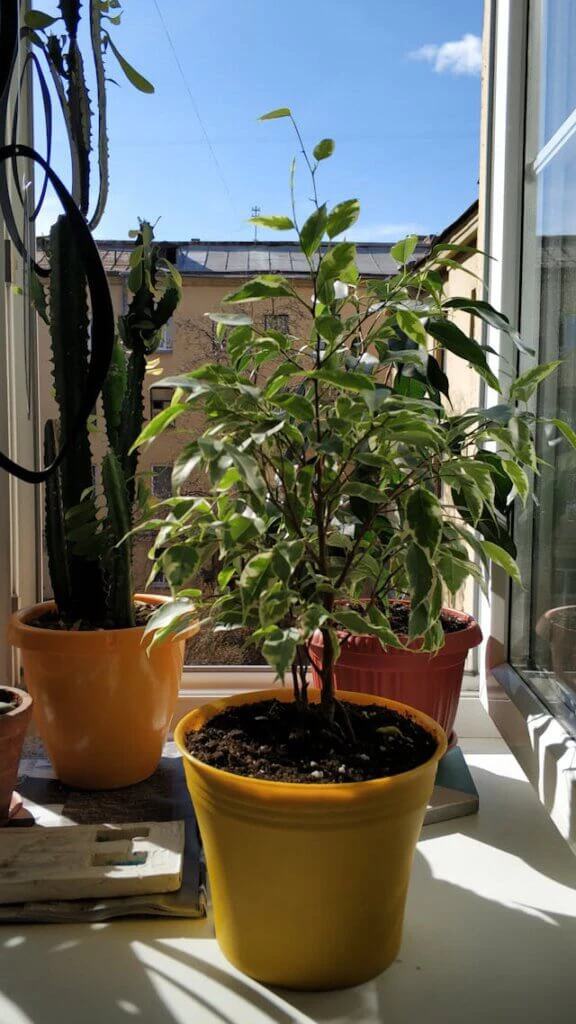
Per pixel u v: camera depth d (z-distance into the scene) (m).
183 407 0.66
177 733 0.74
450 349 0.74
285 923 0.67
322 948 0.67
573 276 0.97
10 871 0.78
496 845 0.92
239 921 0.69
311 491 0.74
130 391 1.01
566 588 0.99
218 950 0.74
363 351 0.75
